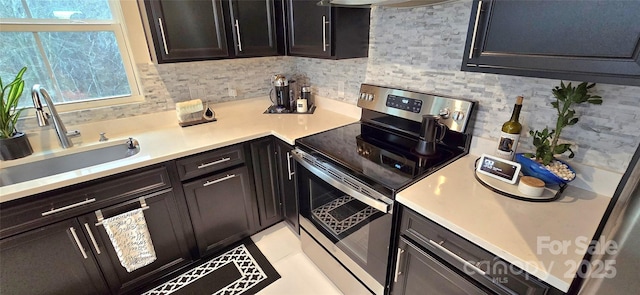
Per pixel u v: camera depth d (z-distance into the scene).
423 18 1.45
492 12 0.89
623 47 0.68
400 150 1.49
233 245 2.01
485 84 1.29
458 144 1.45
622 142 0.98
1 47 1.44
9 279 1.22
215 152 1.66
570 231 0.85
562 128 1.06
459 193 1.07
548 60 0.81
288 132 1.78
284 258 1.91
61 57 1.59
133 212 1.45
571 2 0.73
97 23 1.64
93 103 1.72
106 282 1.51
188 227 1.72
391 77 1.71
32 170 1.50
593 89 1.00
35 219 1.21
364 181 1.22
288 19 1.85
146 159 1.42
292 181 1.86
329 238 1.61
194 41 1.66
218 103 2.16
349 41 1.67
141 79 1.81
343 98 2.10
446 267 1.00
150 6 1.47
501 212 0.95
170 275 1.77
